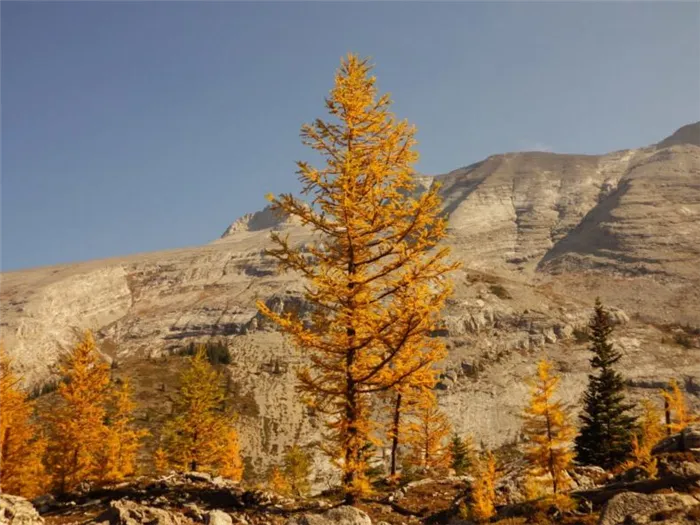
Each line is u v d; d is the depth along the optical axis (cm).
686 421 3419
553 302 17100
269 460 8625
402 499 2077
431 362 1856
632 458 3469
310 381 1816
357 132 2020
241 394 11462
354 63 2091
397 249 1755
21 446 3058
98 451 3544
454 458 4869
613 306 17625
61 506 1998
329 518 1323
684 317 16562
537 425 2038
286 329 1791
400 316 1666
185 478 2291
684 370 12119
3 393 3058
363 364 1820
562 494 1459
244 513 1766
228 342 15762
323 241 1983
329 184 1891
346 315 1784
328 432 9738
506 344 14025
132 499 1920
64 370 3447
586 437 4022
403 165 2014
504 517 1493
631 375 11888
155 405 9938
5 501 1600
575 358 12988
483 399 10925
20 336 18488
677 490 1266
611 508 1091
